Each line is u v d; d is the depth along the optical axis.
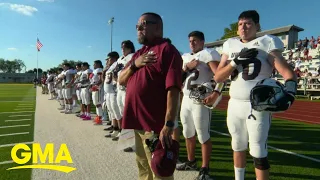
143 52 2.33
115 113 5.48
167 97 2.07
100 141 5.38
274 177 3.46
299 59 24.66
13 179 3.39
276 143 5.28
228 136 5.88
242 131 2.67
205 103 3.12
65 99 9.81
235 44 2.66
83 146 4.98
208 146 3.43
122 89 5.05
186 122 3.66
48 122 7.62
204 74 3.48
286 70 2.32
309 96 18.00
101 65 7.53
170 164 1.97
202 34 3.69
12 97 17.62
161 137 1.99
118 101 5.21
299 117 9.17
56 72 16.19
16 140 5.38
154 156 2.01
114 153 4.53
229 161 4.13
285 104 2.18
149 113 2.18
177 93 2.06
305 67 23.00
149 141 2.10
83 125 7.20
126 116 2.32
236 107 2.62
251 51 2.43
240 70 2.58
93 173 3.61
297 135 6.07
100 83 7.29
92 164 3.97
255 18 2.57
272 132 6.44
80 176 3.51
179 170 3.78
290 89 2.21
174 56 2.10
